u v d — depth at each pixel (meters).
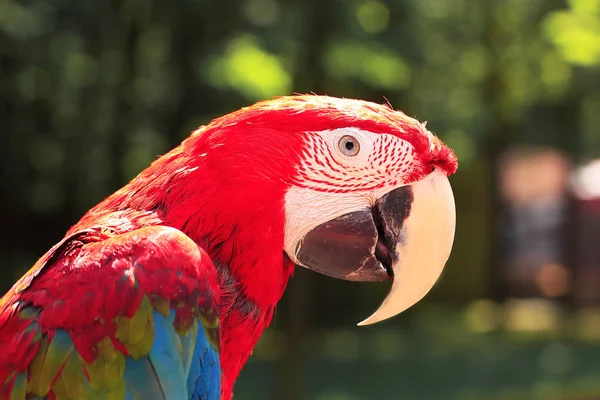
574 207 13.97
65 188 9.30
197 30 6.38
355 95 7.65
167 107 7.43
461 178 14.20
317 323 12.30
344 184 2.36
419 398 8.55
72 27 6.43
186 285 2.06
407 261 2.41
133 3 6.34
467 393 8.73
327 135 2.34
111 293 2.00
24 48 6.54
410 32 6.75
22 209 10.14
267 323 2.42
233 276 2.30
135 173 8.27
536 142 12.48
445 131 10.55
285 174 2.31
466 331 12.56
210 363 2.09
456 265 14.36
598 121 12.05
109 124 7.58
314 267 2.40
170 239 2.09
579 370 9.84
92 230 2.15
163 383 2.01
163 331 2.02
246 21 6.18
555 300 15.58
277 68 6.59
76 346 1.98
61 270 2.05
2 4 6.23
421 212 2.41
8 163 8.61
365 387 8.98
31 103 7.64
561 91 11.46
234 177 2.26
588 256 13.96
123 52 6.83
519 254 16.16
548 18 9.84
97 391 1.97
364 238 2.38
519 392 8.73
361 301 12.70
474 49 10.70
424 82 9.25
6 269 10.67
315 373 9.60
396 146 2.39
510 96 11.64
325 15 6.18
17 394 1.99
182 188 2.26
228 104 7.07
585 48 10.05
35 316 2.03
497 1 9.98
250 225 2.28
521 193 16.25
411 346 11.32
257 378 8.92
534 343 11.67
